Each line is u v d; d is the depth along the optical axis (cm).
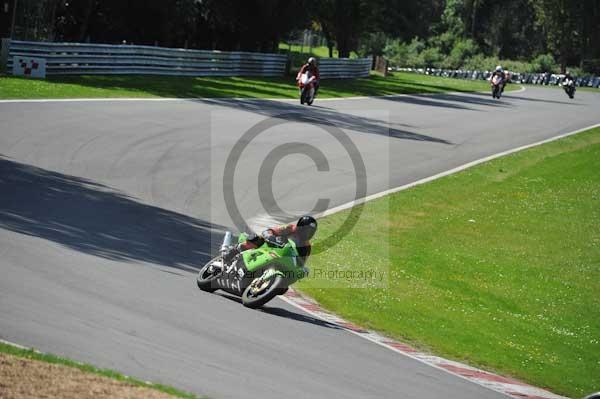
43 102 5006
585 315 2872
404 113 7475
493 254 3434
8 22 7788
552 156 5928
